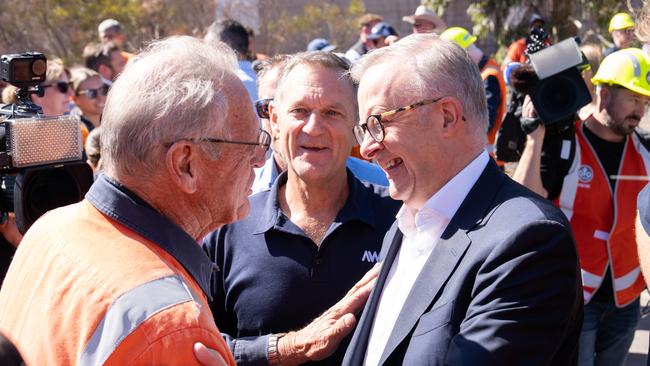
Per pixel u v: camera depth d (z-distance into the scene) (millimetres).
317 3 15336
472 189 1889
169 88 1544
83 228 1562
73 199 2162
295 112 2438
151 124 1528
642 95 3281
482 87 1940
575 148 3436
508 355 1654
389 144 1902
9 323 1577
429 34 1969
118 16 13406
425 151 1890
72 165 2145
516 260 1698
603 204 3432
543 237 1710
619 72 3326
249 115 1641
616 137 3443
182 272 1565
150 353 1375
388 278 2104
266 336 2279
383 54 1939
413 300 1831
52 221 1651
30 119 2070
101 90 5848
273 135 2848
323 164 2416
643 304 5453
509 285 1689
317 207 2490
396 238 2121
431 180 1916
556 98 3340
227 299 2449
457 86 1876
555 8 9625
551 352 1691
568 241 1730
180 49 1622
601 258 3445
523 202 1798
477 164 1915
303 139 2422
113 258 1487
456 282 1773
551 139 3445
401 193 1964
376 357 1961
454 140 1896
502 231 1748
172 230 1567
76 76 5820
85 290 1459
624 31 6957
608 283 3480
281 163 2930
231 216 1680
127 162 1549
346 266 2406
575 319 1818
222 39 5977
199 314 1444
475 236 1800
